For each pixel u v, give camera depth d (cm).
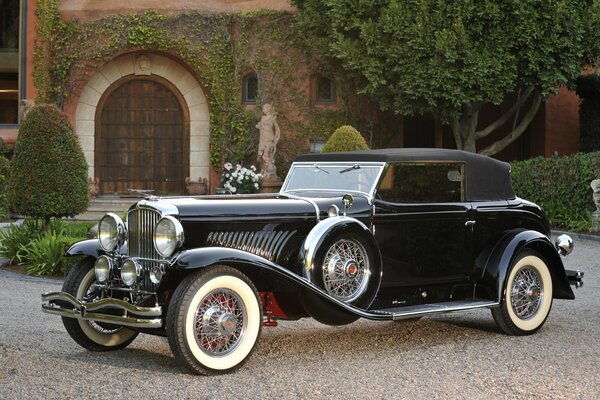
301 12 2342
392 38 2158
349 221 739
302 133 2464
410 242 800
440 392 617
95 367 695
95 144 2511
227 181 2364
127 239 740
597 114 2472
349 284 745
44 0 2405
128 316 695
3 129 2422
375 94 2277
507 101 2747
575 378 663
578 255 1541
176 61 2527
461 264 837
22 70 2402
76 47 2441
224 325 670
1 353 737
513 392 618
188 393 609
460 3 2122
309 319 951
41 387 623
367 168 802
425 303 822
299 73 2459
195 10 2452
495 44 2147
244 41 2459
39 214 1411
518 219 880
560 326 904
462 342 813
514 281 846
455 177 841
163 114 2542
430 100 2147
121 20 2433
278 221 747
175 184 2548
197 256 659
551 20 2144
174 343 655
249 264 675
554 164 2002
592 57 2250
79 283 768
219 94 2467
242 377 662
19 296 1089
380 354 755
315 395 606
